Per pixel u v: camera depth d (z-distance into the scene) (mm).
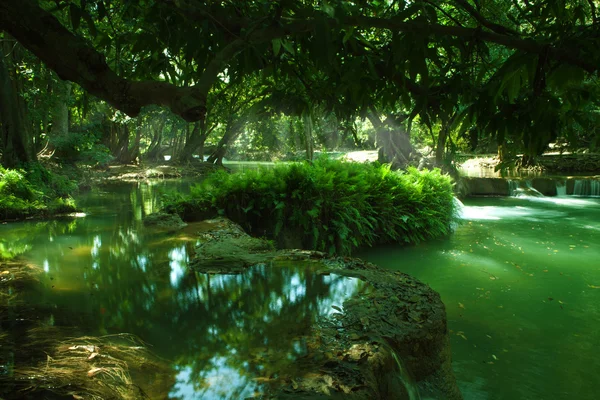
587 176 24422
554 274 9172
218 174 11352
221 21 2094
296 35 2004
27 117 15391
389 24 1699
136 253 6559
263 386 2805
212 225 8844
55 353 3205
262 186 9875
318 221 9984
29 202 11500
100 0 2059
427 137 20266
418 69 1729
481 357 5695
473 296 7863
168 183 23047
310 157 16828
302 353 3283
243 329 3734
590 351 5879
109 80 1706
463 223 14539
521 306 7402
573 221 15125
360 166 13219
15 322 3854
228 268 5605
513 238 12477
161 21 2322
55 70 1740
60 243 7418
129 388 2748
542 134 1727
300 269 5547
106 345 3375
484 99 1779
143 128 32281
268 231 9906
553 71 1633
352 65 1921
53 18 1722
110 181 23672
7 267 5750
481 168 29469
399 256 10484
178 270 5598
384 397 3135
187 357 3203
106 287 4922
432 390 3814
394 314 4137
